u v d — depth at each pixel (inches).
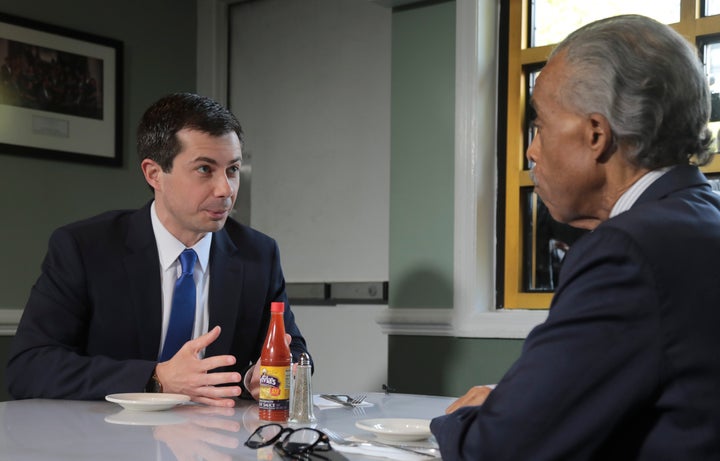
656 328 40.1
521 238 125.1
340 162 152.5
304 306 154.9
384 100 147.0
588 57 45.6
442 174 125.7
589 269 42.1
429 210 126.7
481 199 123.4
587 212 48.1
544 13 125.5
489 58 125.6
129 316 82.6
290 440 54.2
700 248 41.6
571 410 40.8
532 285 124.6
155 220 85.4
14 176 143.3
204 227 81.3
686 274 40.8
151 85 163.0
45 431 57.6
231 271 86.9
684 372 39.9
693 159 48.7
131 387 72.1
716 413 39.8
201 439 54.9
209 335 73.0
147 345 82.8
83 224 85.6
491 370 119.6
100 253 83.1
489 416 42.7
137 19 160.9
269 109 163.6
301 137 158.4
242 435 56.9
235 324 86.1
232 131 81.1
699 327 40.3
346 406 73.6
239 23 168.9
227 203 81.2
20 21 143.2
